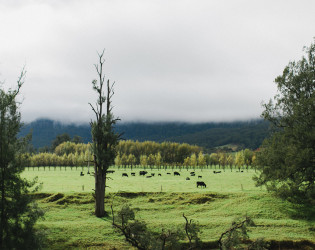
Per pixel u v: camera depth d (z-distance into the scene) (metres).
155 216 36.47
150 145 193.62
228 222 33.28
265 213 36.84
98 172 36.84
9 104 21.75
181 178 83.06
